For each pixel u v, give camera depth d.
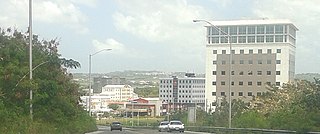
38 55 34.62
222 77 131.38
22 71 30.81
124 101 178.25
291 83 68.25
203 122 74.31
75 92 44.44
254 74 130.38
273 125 45.12
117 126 72.06
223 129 51.34
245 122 51.78
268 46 130.75
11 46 32.50
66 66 35.69
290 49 133.12
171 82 176.00
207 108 128.38
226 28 133.25
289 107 46.91
